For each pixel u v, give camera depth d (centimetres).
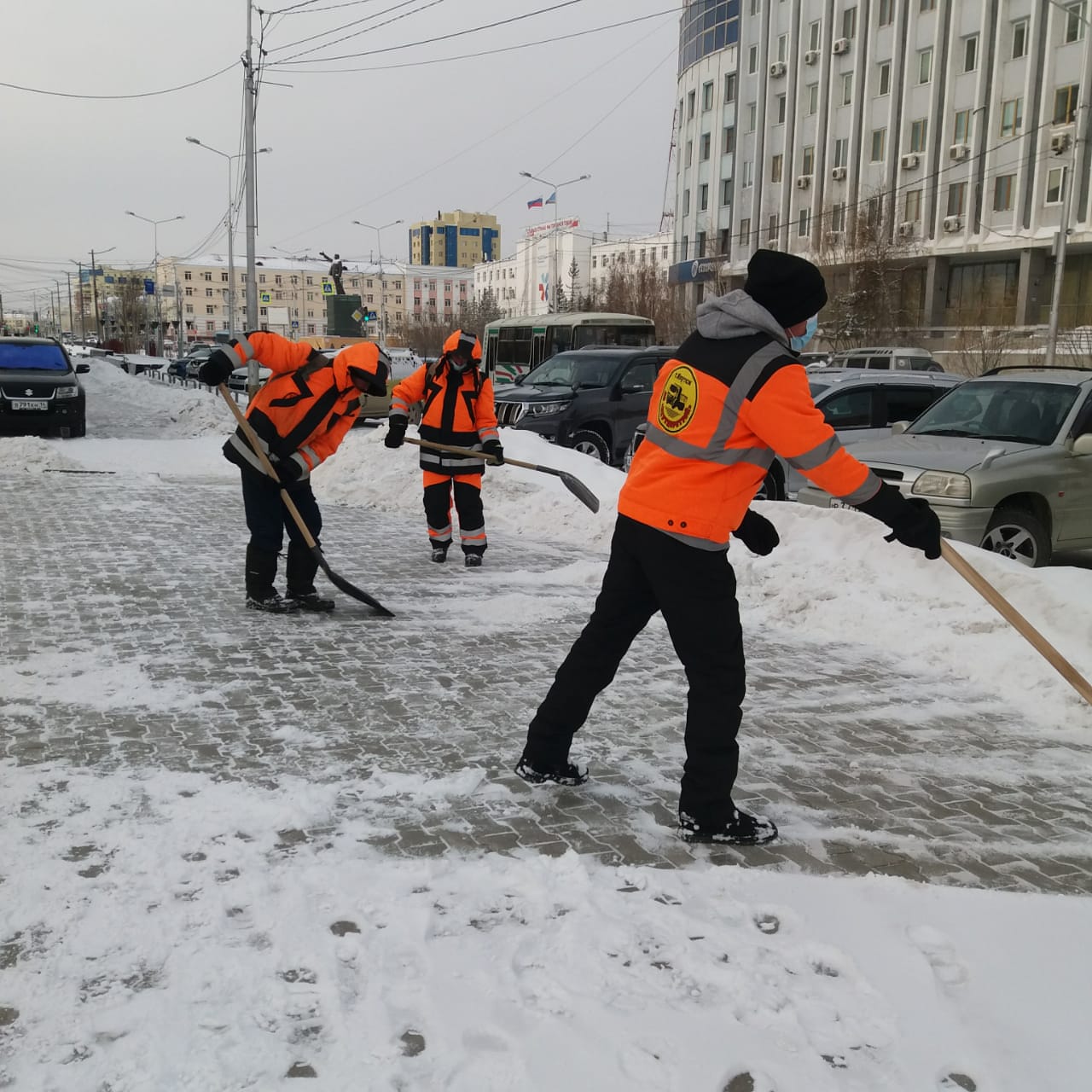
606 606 342
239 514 945
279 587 668
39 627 549
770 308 308
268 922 261
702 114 5434
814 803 357
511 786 361
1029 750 414
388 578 709
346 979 239
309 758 379
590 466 1057
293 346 578
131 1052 211
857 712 455
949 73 4050
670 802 353
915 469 784
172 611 593
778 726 434
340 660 507
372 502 1066
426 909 269
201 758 375
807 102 4725
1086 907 283
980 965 253
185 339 12456
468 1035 220
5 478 1141
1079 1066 216
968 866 312
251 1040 215
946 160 4078
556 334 2448
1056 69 3672
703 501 309
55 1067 206
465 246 16962
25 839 302
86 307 15025
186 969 240
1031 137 3778
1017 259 3912
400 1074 207
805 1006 234
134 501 1005
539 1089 204
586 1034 221
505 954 251
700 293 5547
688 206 5641
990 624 541
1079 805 361
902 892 288
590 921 266
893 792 369
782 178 4847
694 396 306
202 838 307
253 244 2680
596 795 356
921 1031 226
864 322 3934
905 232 4169
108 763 367
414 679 480
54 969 238
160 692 448
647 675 500
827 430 292
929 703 469
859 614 588
